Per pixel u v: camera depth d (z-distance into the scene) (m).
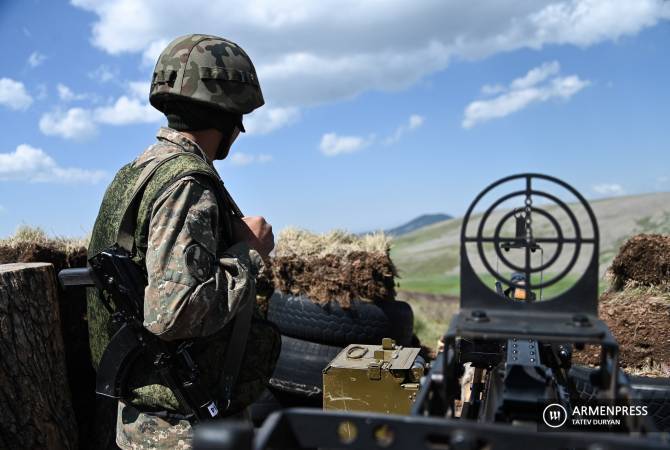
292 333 4.90
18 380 3.10
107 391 2.24
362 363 3.44
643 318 4.14
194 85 2.31
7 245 3.73
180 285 1.99
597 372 1.54
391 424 1.23
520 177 1.55
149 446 2.25
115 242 2.21
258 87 2.50
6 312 3.08
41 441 3.15
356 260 4.86
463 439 1.17
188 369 2.17
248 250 2.23
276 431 1.22
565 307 1.51
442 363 1.52
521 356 1.86
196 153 2.30
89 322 2.44
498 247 1.57
